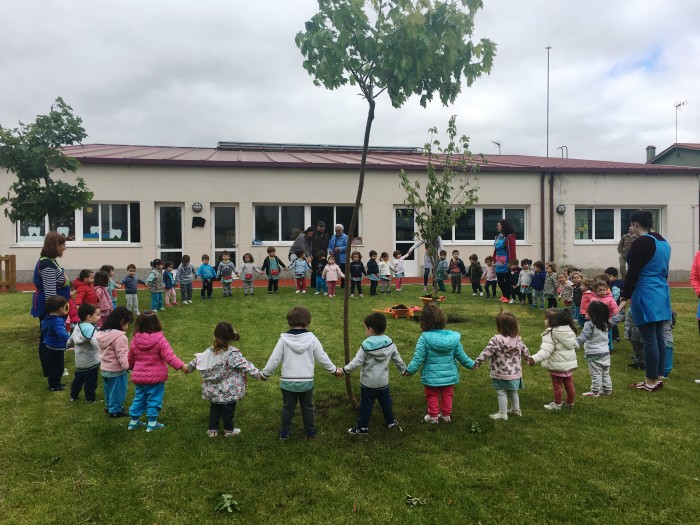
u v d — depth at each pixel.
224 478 3.63
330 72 4.34
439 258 13.79
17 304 10.94
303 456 3.98
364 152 4.83
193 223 15.77
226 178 15.98
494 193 17.45
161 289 10.38
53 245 5.89
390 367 6.50
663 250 5.55
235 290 13.73
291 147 22.95
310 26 4.32
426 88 4.64
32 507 3.27
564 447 4.11
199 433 4.42
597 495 3.39
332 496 3.40
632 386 5.74
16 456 3.98
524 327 8.91
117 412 4.84
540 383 5.93
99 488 3.50
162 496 3.41
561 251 17.80
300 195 16.42
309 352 4.30
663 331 6.04
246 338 7.76
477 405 5.14
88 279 7.14
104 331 4.87
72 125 8.70
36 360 6.72
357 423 4.44
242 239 16.14
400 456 3.97
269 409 5.01
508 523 3.10
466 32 4.27
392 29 4.31
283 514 3.20
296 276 12.77
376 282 12.68
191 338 7.77
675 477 3.61
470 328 8.66
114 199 15.25
